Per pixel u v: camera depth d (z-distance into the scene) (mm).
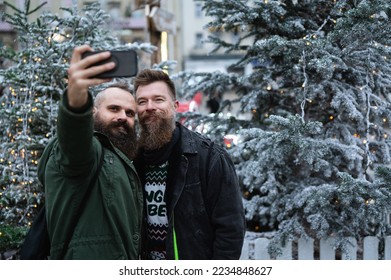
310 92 3645
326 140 3650
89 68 1622
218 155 2209
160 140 2139
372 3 3160
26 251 1934
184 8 23359
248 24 3957
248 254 3555
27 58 4031
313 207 3537
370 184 3189
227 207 2150
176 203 2102
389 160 3689
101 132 2041
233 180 2197
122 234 1846
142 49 4449
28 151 3822
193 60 21703
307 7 3998
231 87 4629
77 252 1783
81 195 1800
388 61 3740
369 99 3635
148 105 2150
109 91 2090
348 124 4023
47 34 4047
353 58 3566
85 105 1650
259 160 3576
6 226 3555
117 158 1916
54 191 1811
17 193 3670
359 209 3389
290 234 3461
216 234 2152
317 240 3938
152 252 2191
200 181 2160
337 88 3691
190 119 4379
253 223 4520
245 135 3598
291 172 3914
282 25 3906
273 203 3807
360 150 3535
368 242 3527
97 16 4145
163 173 2178
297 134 3260
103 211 1828
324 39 3445
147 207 2188
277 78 4195
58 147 1805
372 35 3334
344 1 3531
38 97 4027
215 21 4090
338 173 3252
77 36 4195
